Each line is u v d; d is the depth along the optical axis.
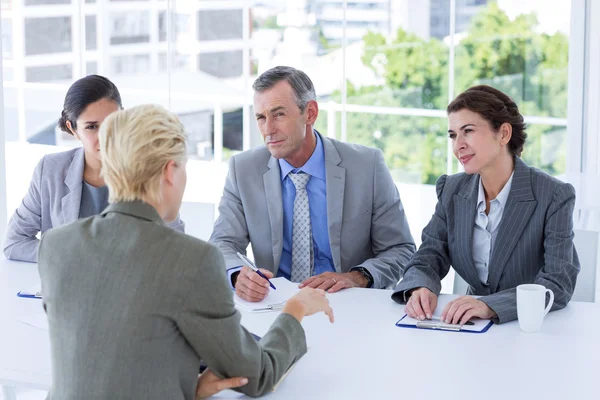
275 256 2.58
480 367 1.69
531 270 2.21
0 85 3.42
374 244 2.65
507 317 1.97
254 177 2.62
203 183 5.40
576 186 3.73
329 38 5.21
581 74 3.90
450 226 2.31
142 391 1.35
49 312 1.43
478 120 2.15
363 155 2.64
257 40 5.63
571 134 3.97
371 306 2.13
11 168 6.02
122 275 1.36
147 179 1.41
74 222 1.46
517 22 4.31
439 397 1.55
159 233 1.39
